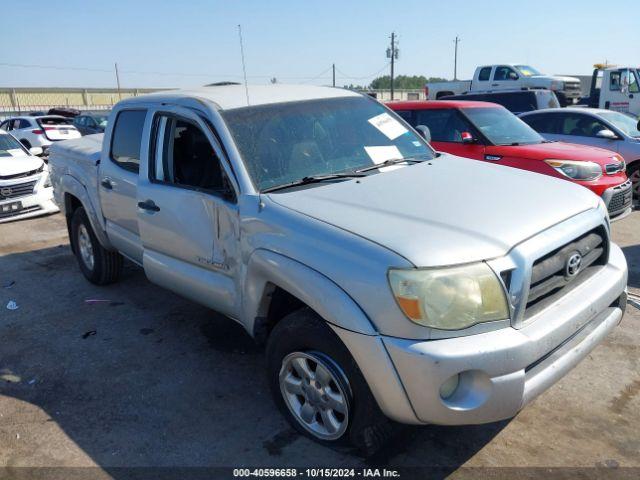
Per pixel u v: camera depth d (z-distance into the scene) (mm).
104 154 4871
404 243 2578
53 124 20672
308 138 3766
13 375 4109
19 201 8992
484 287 2506
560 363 2744
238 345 4426
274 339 3139
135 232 4582
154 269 4188
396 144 4145
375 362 2564
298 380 3131
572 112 10062
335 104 4164
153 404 3646
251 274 3186
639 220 8117
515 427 3256
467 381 2529
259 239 3104
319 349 2875
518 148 7238
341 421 2973
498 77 21016
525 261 2596
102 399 3732
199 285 3758
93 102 54000
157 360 4234
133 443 3256
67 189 5633
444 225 2729
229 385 3840
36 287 5953
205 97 3852
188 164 3814
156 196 3967
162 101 4148
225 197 3396
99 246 5562
